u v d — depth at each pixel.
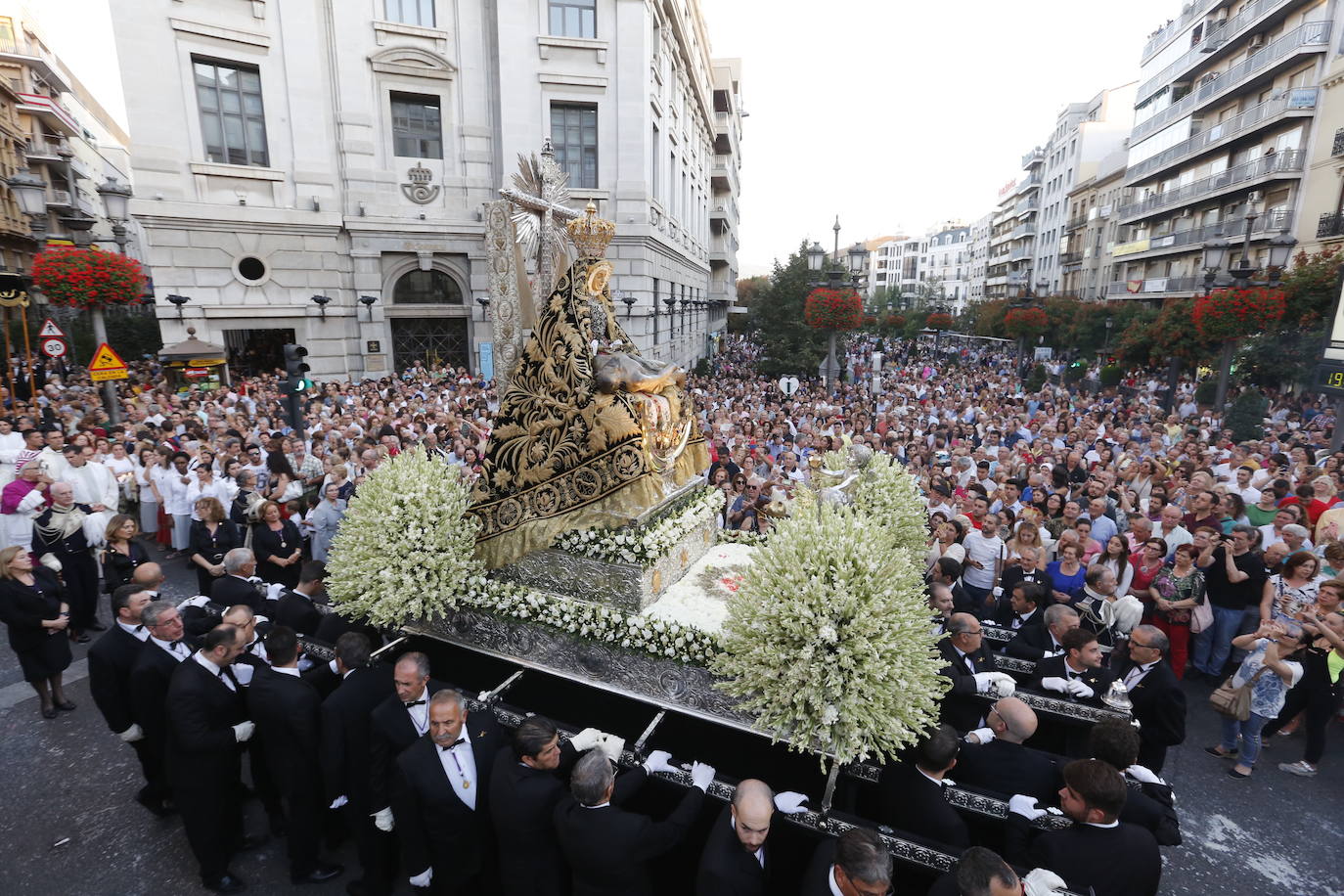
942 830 3.74
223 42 21.12
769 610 4.08
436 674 5.52
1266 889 4.74
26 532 8.50
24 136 39.44
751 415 17.16
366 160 23.45
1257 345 21.06
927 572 7.02
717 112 50.97
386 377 23.36
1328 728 6.65
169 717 4.39
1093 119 64.12
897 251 168.00
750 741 4.51
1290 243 15.66
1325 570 7.26
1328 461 10.77
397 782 4.05
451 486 5.50
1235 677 5.87
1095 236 57.81
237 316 22.28
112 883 4.69
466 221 24.66
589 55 23.62
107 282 14.45
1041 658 5.32
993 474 10.43
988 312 51.47
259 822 5.39
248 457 10.96
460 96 24.02
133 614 5.08
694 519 5.56
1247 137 34.25
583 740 4.32
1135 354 24.48
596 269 5.04
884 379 30.38
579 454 4.79
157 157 20.67
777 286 33.19
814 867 3.48
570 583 4.92
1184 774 5.95
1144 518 7.61
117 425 13.56
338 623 5.53
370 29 22.84
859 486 6.29
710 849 3.57
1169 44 43.03
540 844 3.92
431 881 4.40
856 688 3.84
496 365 5.42
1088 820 3.55
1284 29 32.41
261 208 22.08
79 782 5.69
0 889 4.61
